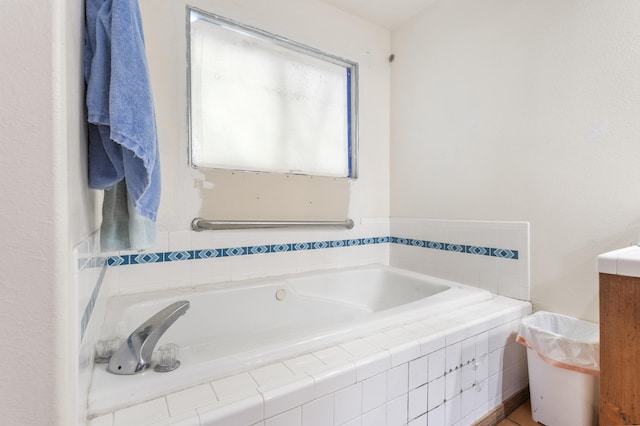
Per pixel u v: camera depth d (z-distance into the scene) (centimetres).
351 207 203
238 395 70
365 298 192
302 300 169
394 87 216
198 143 153
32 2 41
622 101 114
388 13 198
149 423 61
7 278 41
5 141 40
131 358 76
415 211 201
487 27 159
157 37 141
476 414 115
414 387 95
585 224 125
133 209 88
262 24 166
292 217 179
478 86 163
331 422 79
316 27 185
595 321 122
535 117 140
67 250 44
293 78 182
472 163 167
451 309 128
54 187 43
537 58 139
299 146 184
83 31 64
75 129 55
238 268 163
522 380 133
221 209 158
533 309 140
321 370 80
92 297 76
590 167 123
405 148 208
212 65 156
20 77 41
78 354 52
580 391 108
